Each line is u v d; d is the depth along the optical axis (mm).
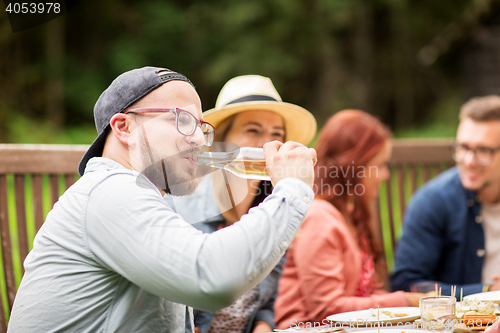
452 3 16906
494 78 10430
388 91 17000
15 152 2328
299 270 2145
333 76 16188
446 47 11320
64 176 2471
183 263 1155
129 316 1300
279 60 15062
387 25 17297
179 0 15875
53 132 12727
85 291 1277
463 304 1589
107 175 1298
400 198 3637
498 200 2783
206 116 2205
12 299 2250
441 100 16375
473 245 2807
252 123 2225
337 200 2346
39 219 2389
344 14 15773
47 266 1304
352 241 2264
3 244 2262
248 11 15117
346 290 2186
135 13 15680
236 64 14875
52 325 1277
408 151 3674
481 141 2672
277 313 2225
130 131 1352
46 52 14391
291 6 15469
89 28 15516
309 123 2348
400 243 2896
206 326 2010
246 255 1158
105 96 1405
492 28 10438
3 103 12914
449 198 2824
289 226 1231
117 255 1212
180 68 15211
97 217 1240
